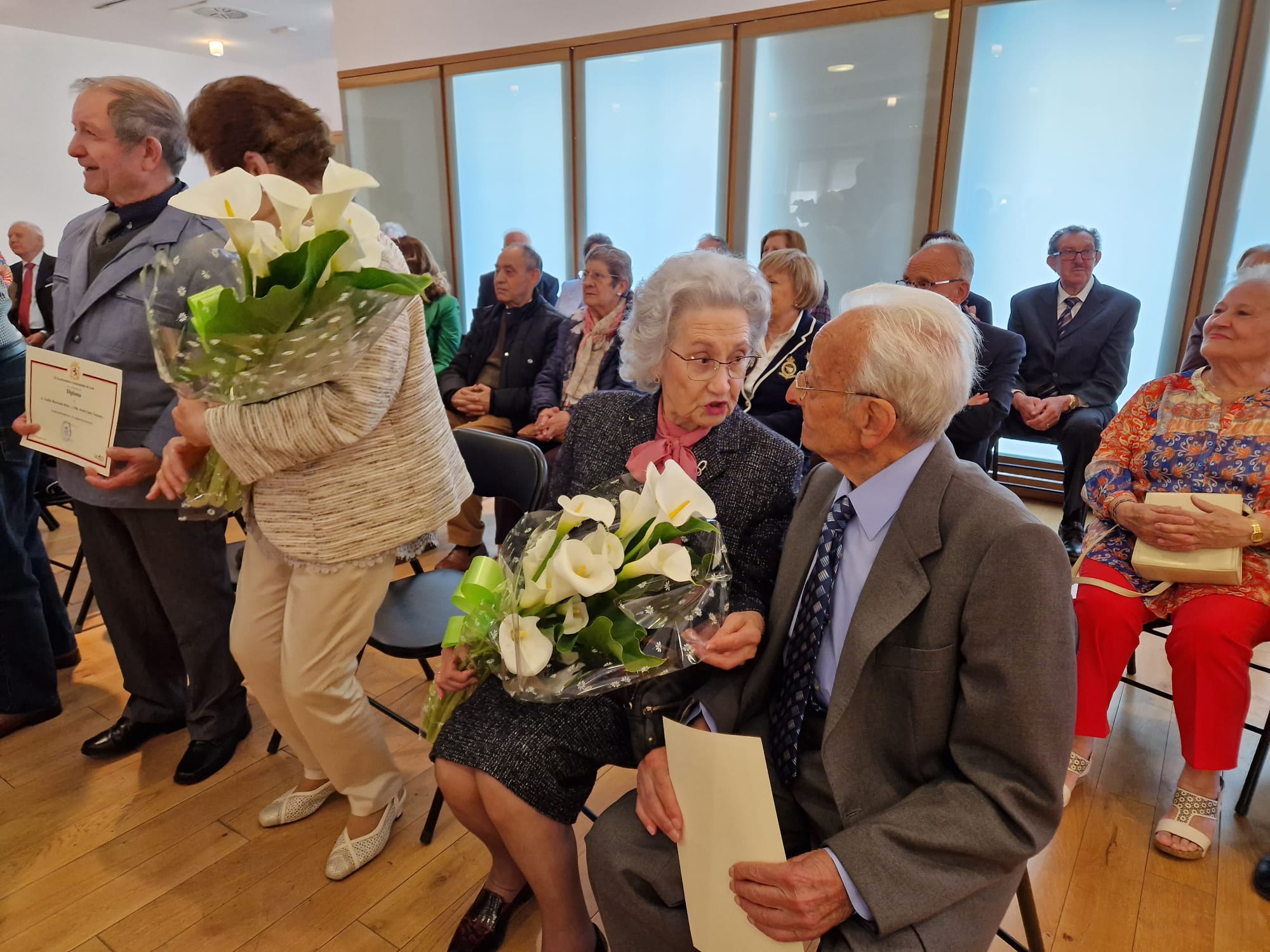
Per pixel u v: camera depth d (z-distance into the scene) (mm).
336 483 1311
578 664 1010
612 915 1044
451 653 1257
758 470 1274
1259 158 3191
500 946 1384
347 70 5391
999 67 3541
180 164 1655
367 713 1546
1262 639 1616
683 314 1236
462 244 5375
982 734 879
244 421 1193
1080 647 1774
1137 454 1862
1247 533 1596
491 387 3291
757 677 1130
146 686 1926
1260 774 1885
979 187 3736
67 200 6754
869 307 956
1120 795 1812
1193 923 1448
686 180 4445
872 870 840
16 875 1556
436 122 5133
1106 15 3305
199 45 6910
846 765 967
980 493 931
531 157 4914
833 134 3947
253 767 1903
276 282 1096
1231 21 3111
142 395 1617
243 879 1551
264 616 1483
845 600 1032
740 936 890
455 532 3035
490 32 4750
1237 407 1752
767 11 3910
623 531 1027
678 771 951
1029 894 1192
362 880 1553
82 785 1825
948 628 914
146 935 1420
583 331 3051
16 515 2012
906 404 921
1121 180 3473
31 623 1998
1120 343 3346
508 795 1103
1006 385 2822
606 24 4363
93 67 6699
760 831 880
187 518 1493
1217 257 3348
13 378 1987
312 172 1377
